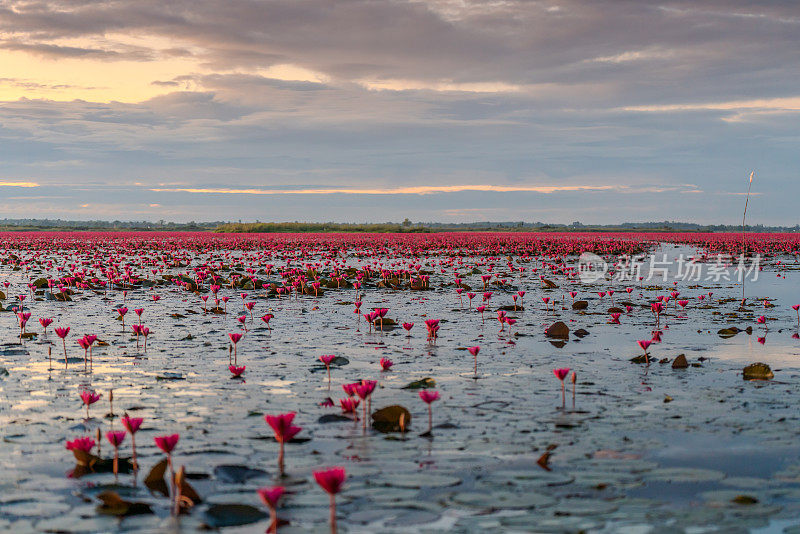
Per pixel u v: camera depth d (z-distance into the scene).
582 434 5.50
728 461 4.84
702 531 3.66
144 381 7.54
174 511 4.00
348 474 4.57
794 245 47.44
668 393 6.93
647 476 4.52
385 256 37.47
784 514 3.89
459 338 10.83
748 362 8.70
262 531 3.73
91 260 32.09
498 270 27.05
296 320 12.97
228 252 40.56
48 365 8.45
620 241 55.03
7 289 18.92
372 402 6.59
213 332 11.36
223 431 5.59
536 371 8.15
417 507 4.02
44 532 3.71
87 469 4.66
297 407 6.39
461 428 5.67
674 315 13.73
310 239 63.25
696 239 64.06
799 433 5.51
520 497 4.15
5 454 5.04
